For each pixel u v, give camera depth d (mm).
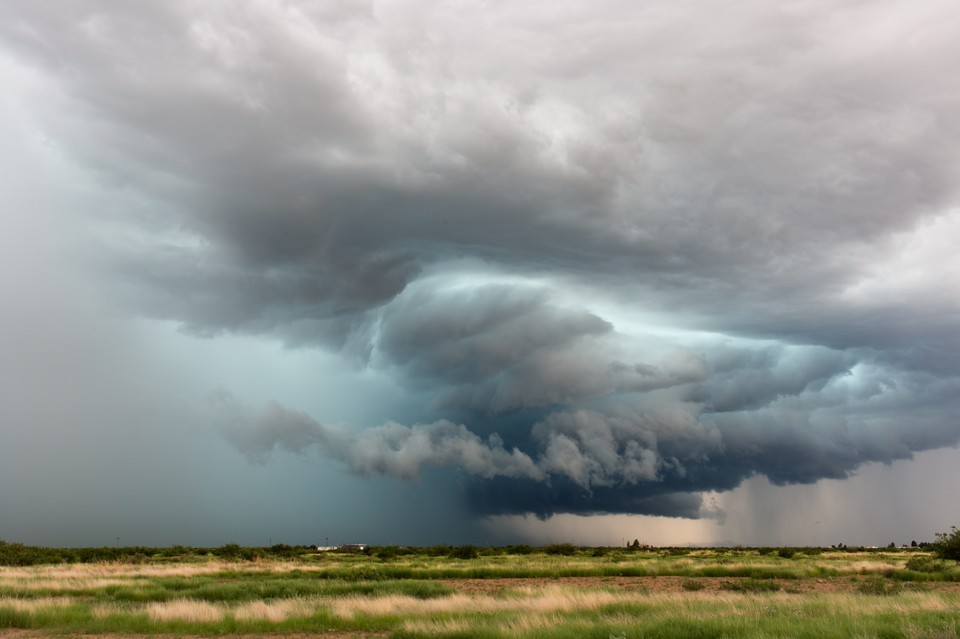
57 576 44531
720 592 32125
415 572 47188
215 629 20516
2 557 73938
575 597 25344
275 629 20578
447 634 16875
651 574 47500
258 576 46375
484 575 46938
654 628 16188
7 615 21781
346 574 46656
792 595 27938
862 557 78500
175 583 37281
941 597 24750
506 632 16469
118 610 23703
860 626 15164
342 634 19781
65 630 20734
